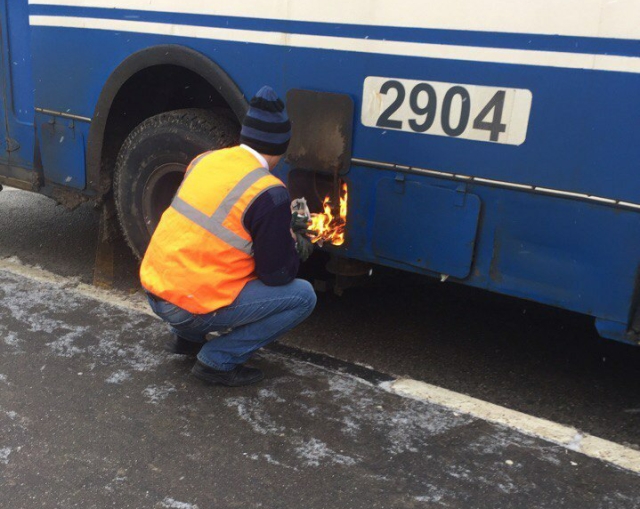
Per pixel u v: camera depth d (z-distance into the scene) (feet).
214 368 10.63
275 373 11.35
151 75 13.83
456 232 10.31
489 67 9.54
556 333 13.64
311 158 11.48
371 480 8.88
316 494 8.61
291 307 10.21
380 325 13.70
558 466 9.25
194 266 9.73
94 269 15.84
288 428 9.89
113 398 10.48
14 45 15.23
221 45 12.03
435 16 9.83
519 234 9.80
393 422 10.11
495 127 9.66
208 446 9.46
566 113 9.10
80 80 14.24
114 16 13.30
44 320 12.86
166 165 13.33
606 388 11.63
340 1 10.61
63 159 15.08
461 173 10.09
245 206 9.46
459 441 9.71
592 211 9.17
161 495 8.54
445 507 8.46
